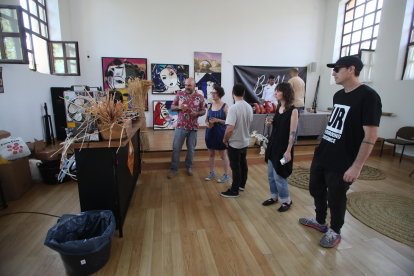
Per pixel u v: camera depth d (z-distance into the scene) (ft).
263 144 13.41
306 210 7.94
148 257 5.53
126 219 7.19
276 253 5.75
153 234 6.44
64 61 14.33
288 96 6.64
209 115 9.46
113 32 17.31
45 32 14.49
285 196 7.67
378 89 16.11
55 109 13.82
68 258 4.60
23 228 6.61
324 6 20.54
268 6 19.45
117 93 8.30
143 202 8.33
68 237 5.24
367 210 8.02
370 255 5.77
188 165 10.98
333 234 5.98
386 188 10.07
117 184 5.91
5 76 9.88
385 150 15.31
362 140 5.04
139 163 10.72
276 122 7.19
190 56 18.75
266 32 19.79
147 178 10.62
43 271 5.03
